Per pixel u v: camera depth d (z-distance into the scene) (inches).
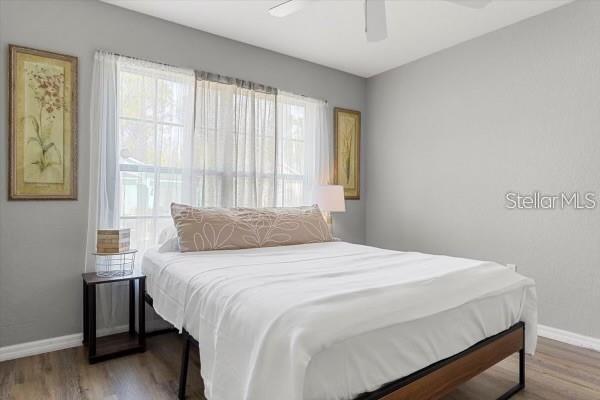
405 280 64.2
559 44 106.9
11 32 91.5
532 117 112.9
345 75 161.5
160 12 109.6
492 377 84.2
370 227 167.9
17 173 92.0
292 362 43.6
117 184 104.4
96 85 101.9
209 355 60.6
